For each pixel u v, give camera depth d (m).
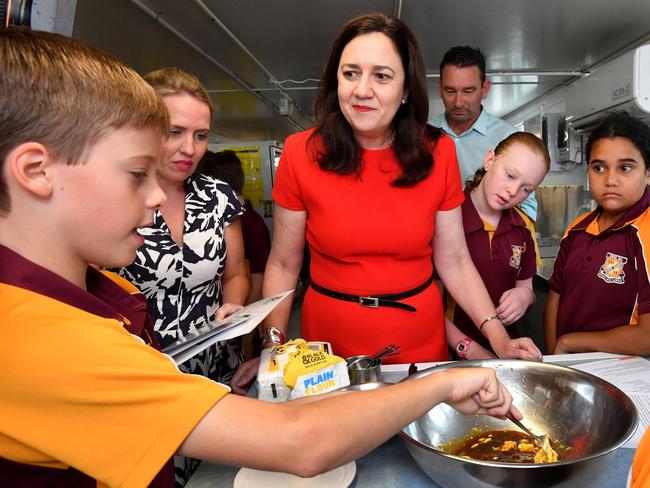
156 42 3.32
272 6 2.87
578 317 1.50
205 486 0.75
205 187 1.32
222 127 7.18
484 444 0.82
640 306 1.30
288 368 0.89
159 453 0.46
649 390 0.95
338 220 1.18
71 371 0.44
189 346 0.79
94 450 0.45
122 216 0.49
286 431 0.49
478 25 3.12
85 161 0.46
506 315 1.47
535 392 0.88
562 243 1.62
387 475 0.75
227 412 0.49
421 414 0.62
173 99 1.11
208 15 2.93
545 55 3.75
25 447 0.44
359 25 1.07
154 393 0.46
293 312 4.39
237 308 1.16
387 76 1.05
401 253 1.21
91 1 2.51
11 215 0.47
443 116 2.65
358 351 1.24
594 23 3.07
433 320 1.28
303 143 1.22
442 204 1.26
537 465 0.59
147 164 0.51
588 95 2.86
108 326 0.48
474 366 0.91
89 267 0.64
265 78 4.58
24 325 0.44
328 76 1.19
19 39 0.46
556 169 3.33
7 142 0.43
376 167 1.18
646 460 0.50
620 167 1.34
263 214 4.10
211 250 1.27
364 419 0.54
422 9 2.86
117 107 0.46
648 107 2.37
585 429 0.79
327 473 0.74
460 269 1.36
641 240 1.34
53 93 0.44
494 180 1.55
